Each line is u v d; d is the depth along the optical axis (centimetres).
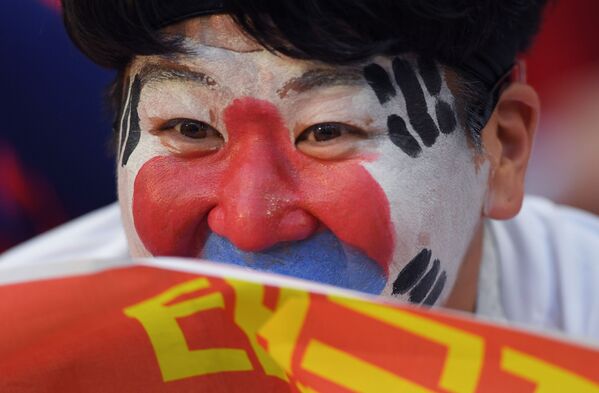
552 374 81
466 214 123
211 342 91
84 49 120
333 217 110
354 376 87
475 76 119
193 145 113
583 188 244
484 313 157
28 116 221
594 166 244
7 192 225
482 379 83
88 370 90
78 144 224
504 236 168
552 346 81
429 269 118
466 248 126
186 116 112
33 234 229
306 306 88
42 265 88
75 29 118
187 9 108
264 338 90
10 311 87
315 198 110
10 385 88
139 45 111
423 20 109
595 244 176
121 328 91
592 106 248
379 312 85
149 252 117
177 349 91
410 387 85
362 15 105
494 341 83
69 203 228
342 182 110
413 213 114
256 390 91
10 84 217
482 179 125
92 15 114
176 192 113
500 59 123
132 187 117
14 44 215
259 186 109
